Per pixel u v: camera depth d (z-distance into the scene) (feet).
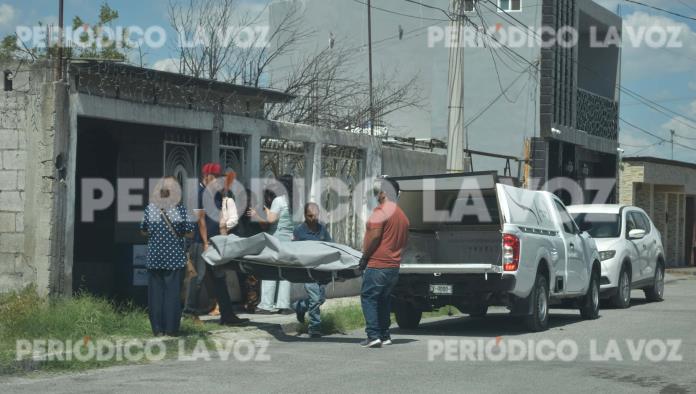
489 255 50.06
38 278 40.27
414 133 109.70
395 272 40.60
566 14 112.78
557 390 29.94
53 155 40.14
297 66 99.91
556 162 111.14
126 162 50.93
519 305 46.39
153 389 29.45
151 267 39.32
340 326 46.78
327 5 113.19
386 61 111.24
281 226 49.49
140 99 44.86
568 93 113.70
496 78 108.06
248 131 52.70
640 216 70.44
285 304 50.49
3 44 43.65
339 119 72.59
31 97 40.60
